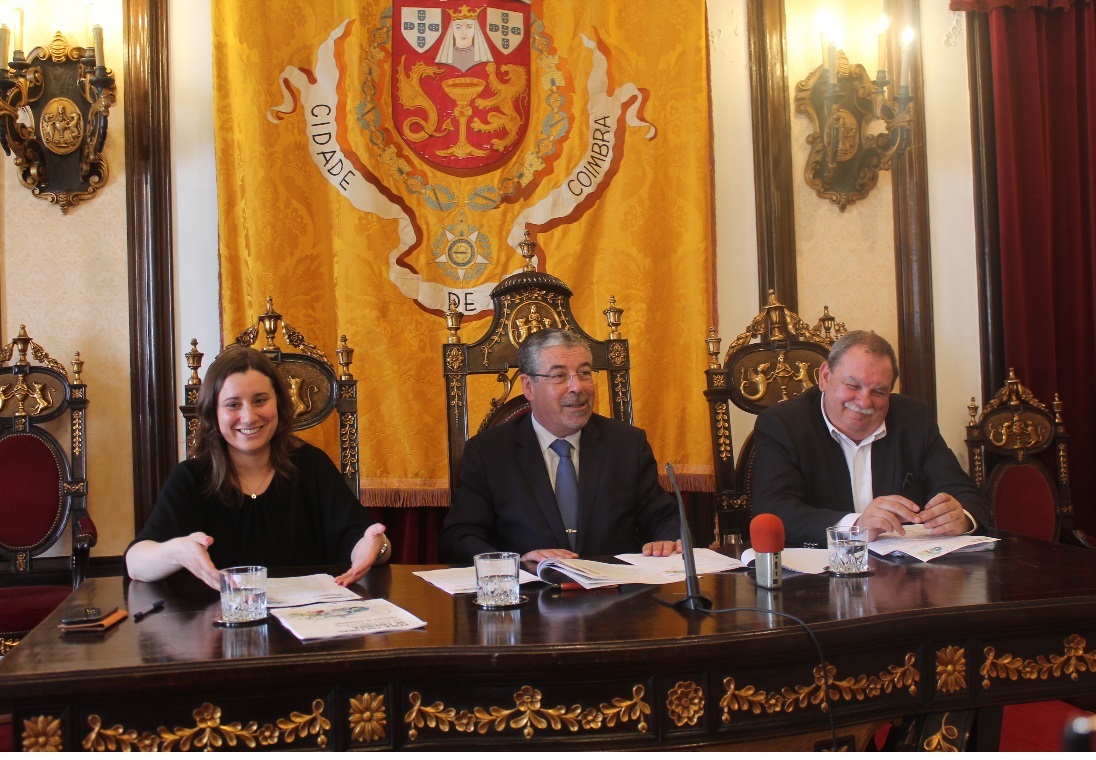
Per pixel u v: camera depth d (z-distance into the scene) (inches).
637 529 107.4
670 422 148.6
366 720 56.4
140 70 141.0
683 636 58.3
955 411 164.4
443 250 146.3
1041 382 162.2
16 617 115.3
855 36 161.3
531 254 119.3
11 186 138.8
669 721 58.4
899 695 63.7
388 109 145.4
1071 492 162.9
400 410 141.7
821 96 160.2
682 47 150.7
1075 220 164.4
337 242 141.7
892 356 102.5
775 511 97.0
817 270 161.2
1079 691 66.4
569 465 103.9
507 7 149.1
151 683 53.0
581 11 150.3
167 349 141.5
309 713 55.9
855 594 68.9
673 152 150.5
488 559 68.7
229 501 91.0
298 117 141.0
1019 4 162.7
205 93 143.9
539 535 99.7
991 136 164.1
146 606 70.4
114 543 139.6
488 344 114.2
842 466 106.0
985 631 64.9
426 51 147.0
